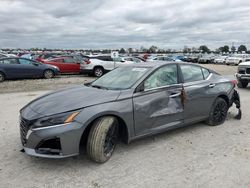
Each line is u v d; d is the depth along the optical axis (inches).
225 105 246.5
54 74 690.8
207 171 155.6
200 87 220.1
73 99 166.4
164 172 154.6
